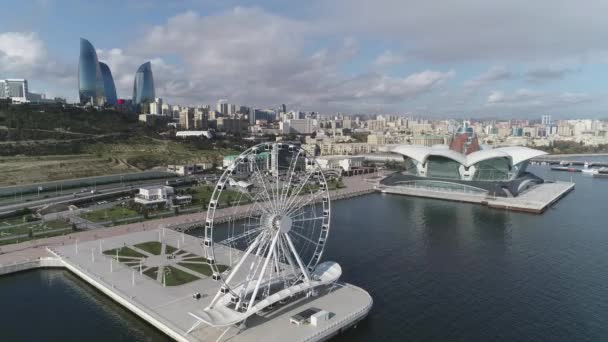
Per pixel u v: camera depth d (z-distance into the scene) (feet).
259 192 334.65
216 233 507.30
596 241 471.21
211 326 258.16
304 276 310.24
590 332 274.77
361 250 439.22
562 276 366.63
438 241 471.62
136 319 291.58
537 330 277.44
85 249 409.49
